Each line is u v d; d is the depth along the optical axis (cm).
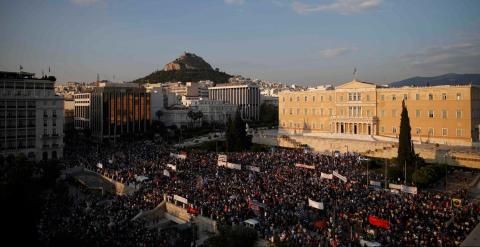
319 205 6306
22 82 13650
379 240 5259
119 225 6262
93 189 9650
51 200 7912
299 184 7894
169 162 11031
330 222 5928
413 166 9669
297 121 18325
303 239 5250
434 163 10944
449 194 7756
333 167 9788
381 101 15288
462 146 12850
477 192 8162
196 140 17912
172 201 7806
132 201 7850
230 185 8131
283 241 5106
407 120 10131
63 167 11275
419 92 14225
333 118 16738
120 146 16550
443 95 13588
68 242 5122
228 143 14688
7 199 4925
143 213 7256
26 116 13562
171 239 6109
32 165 9769
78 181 10369
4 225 4791
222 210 6700
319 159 10875
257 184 8050
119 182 9644
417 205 6391
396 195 7156
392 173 8988
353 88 16125
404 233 5278
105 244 5328
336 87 16712
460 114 13175
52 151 14075
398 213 6003
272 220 6081
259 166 9975
